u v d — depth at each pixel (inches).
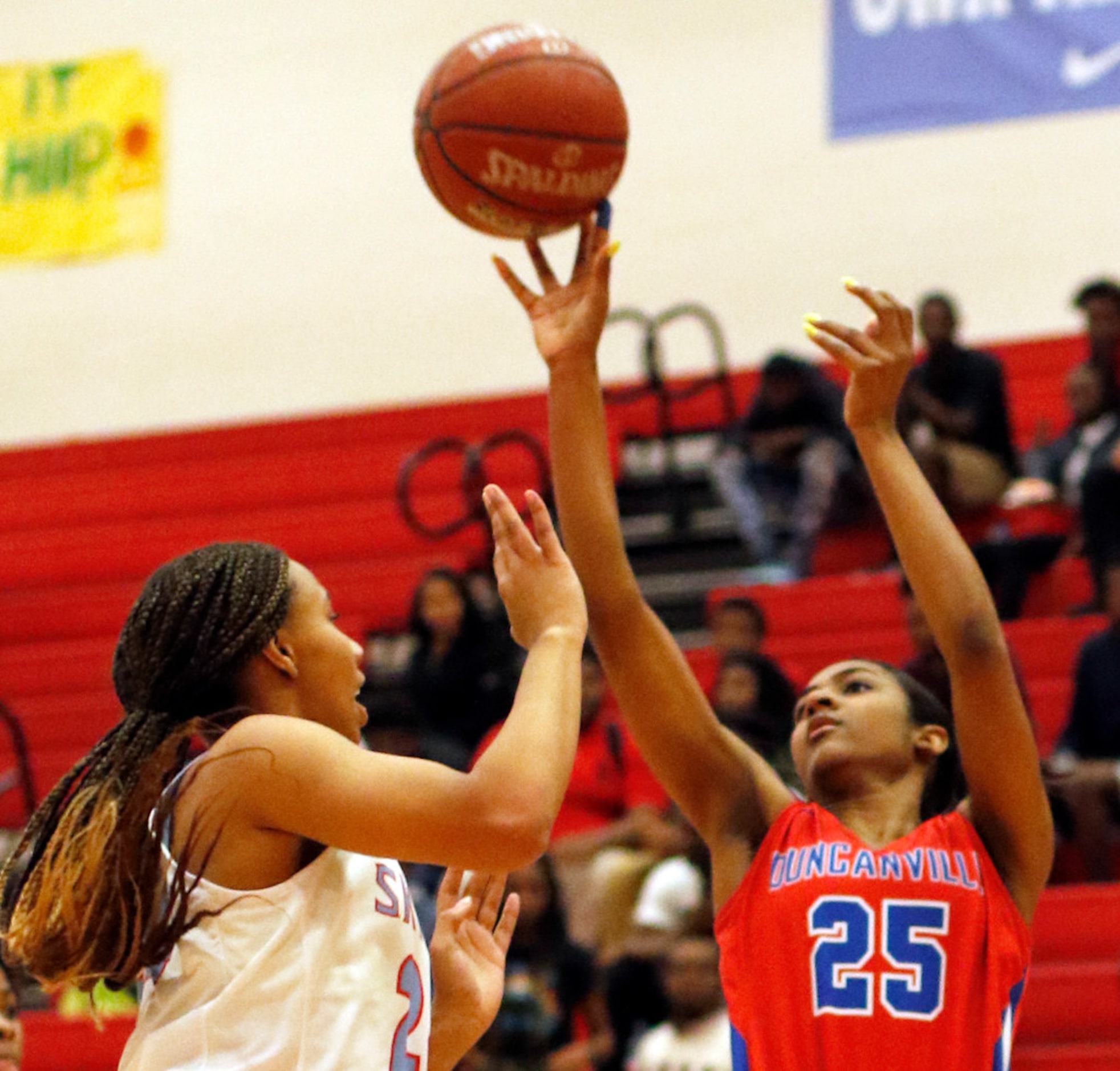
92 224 979.9
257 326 949.8
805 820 213.6
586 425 216.4
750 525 662.5
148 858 156.0
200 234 967.0
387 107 955.3
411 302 931.3
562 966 446.0
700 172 899.4
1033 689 548.7
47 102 998.4
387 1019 159.2
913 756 225.3
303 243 952.3
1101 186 848.3
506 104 216.4
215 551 169.5
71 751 666.2
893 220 871.1
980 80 872.3
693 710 219.8
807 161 887.1
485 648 569.0
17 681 710.5
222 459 869.8
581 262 223.1
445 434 835.4
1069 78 860.0
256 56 976.9
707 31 911.0
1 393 973.2
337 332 939.3
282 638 167.9
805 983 202.1
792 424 665.6
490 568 638.5
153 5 995.9
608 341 891.4
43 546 801.6
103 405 961.5
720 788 221.1
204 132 976.9
